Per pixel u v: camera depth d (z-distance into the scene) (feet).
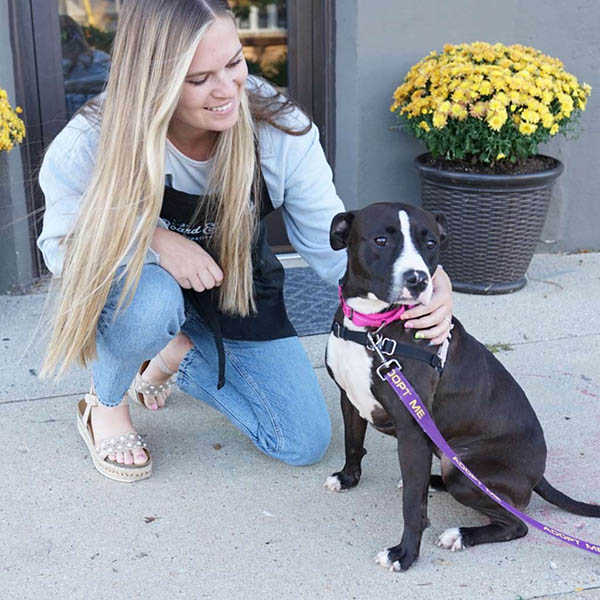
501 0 16.03
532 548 8.65
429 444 8.37
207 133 8.86
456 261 15.14
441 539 8.63
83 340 8.88
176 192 9.00
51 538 8.74
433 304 8.36
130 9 8.07
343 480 9.68
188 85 8.01
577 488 9.68
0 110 12.99
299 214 9.73
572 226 17.26
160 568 8.31
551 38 16.38
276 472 10.05
